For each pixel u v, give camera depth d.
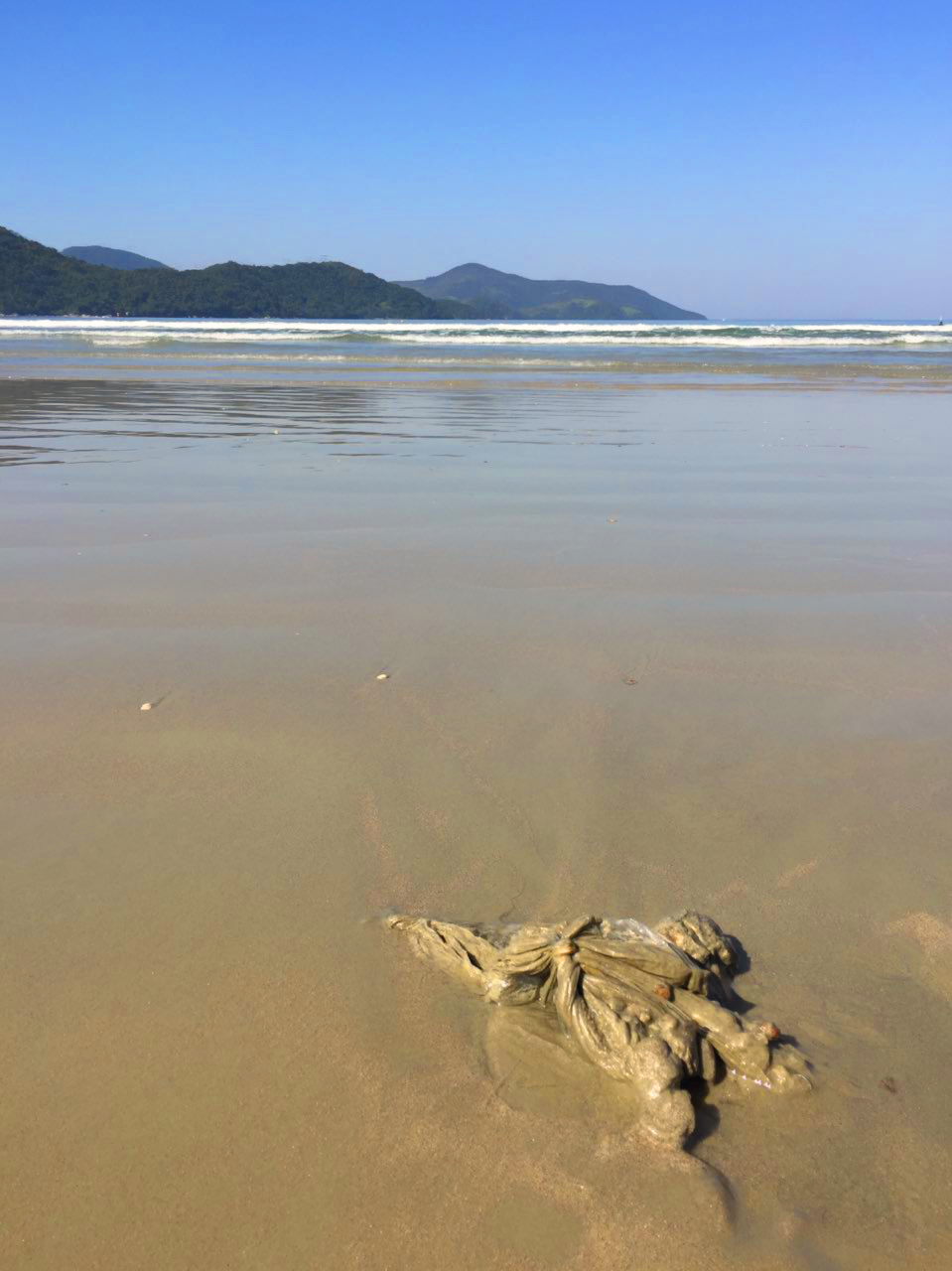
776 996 1.51
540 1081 1.35
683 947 1.54
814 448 6.15
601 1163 1.24
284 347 16.56
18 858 1.82
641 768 2.14
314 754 2.19
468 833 1.91
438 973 1.54
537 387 9.85
